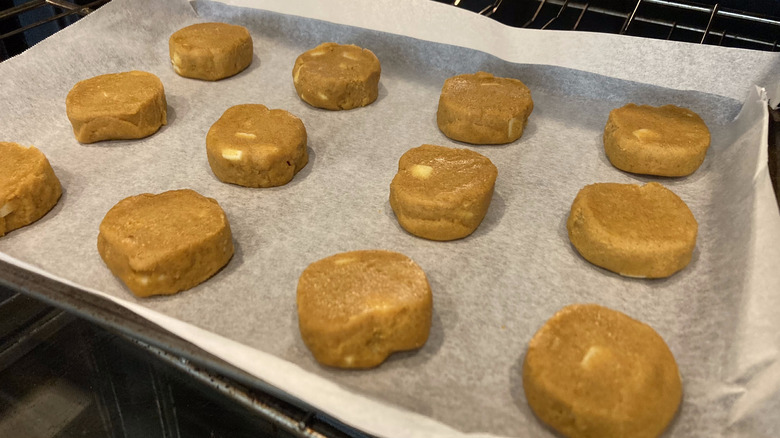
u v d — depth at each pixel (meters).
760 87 0.30
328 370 0.21
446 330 0.22
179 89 0.36
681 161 0.28
